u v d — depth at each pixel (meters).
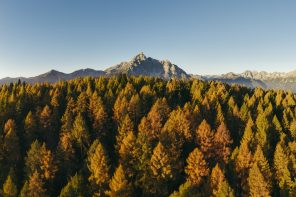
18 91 142.12
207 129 88.00
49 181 78.06
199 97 132.00
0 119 105.00
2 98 120.81
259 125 99.69
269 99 141.62
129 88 134.00
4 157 88.25
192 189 62.06
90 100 116.31
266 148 86.62
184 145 91.69
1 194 67.62
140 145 78.25
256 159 75.81
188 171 75.94
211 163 86.00
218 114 105.31
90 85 149.38
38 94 128.38
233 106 121.31
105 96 123.94
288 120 111.38
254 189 67.19
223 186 62.03
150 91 132.88
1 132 95.94
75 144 93.69
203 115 112.25
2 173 82.44
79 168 85.12
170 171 72.62
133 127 96.94
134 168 76.69
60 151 85.06
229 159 81.50
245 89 166.38
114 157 90.88
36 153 78.88
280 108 126.81
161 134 85.62
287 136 96.81
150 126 93.38
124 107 107.00
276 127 100.81
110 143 100.88
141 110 113.06
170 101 132.25
